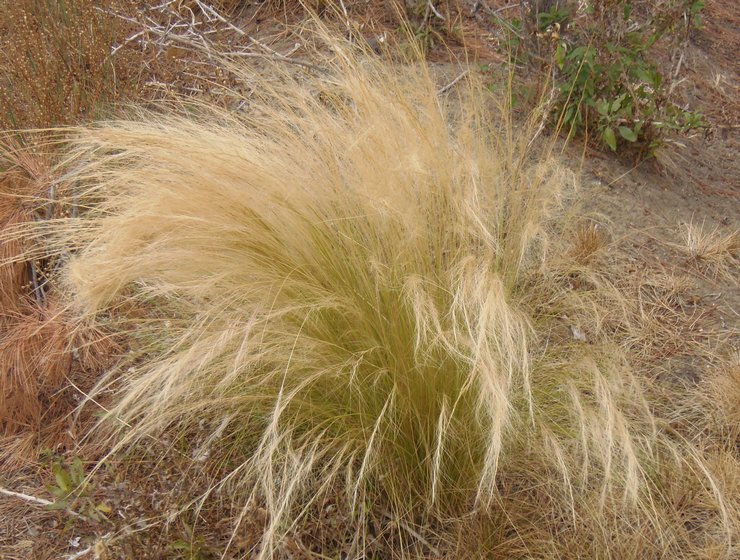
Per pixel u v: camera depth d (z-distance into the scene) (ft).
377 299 7.14
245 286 7.13
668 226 12.05
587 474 7.42
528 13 12.85
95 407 9.09
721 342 9.93
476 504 7.45
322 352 7.34
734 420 8.72
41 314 9.66
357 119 7.98
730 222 12.53
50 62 12.19
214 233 7.06
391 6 15.05
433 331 7.11
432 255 7.68
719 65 18.15
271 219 7.16
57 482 7.93
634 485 6.59
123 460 8.16
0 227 10.15
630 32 12.79
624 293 10.48
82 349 9.42
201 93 12.76
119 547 7.17
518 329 6.95
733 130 15.69
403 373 7.25
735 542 7.48
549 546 7.40
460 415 7.49
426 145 7.52
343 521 7.49
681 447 8.44
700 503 7.86
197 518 7.59
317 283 7.29
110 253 6.91
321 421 7.77
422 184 7.52
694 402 9.07
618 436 7.19
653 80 12.58
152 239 7.34
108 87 12.43
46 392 9.20
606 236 11.51
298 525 7.41
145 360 9.14
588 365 7.56
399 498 7.78
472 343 6.56
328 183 7.57
